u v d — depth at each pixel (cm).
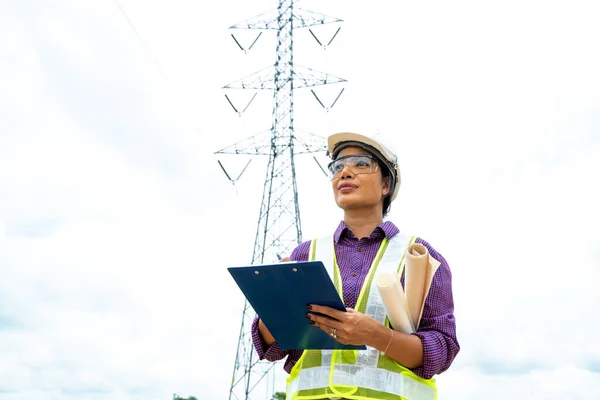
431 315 395
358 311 392
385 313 390
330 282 332
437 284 400
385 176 440
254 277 344
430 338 379
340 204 431
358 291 401
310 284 338
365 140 432
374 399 370
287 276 337
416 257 376
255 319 422
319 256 427
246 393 2805
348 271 414
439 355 377
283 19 3366
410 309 386
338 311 350
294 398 388
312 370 390
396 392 372
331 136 443
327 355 391
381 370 379
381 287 369
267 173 3127
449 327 392
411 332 384
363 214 433
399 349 366
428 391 384
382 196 440
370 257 417
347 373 380
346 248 427
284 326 372
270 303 358
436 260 385
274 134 3183
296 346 386
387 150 434
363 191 427
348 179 430
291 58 3309
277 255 423
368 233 432
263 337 416
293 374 404
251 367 2844
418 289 381
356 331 352
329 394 378
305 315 358
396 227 429
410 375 380
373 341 359
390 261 410
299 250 439
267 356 417
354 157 431
